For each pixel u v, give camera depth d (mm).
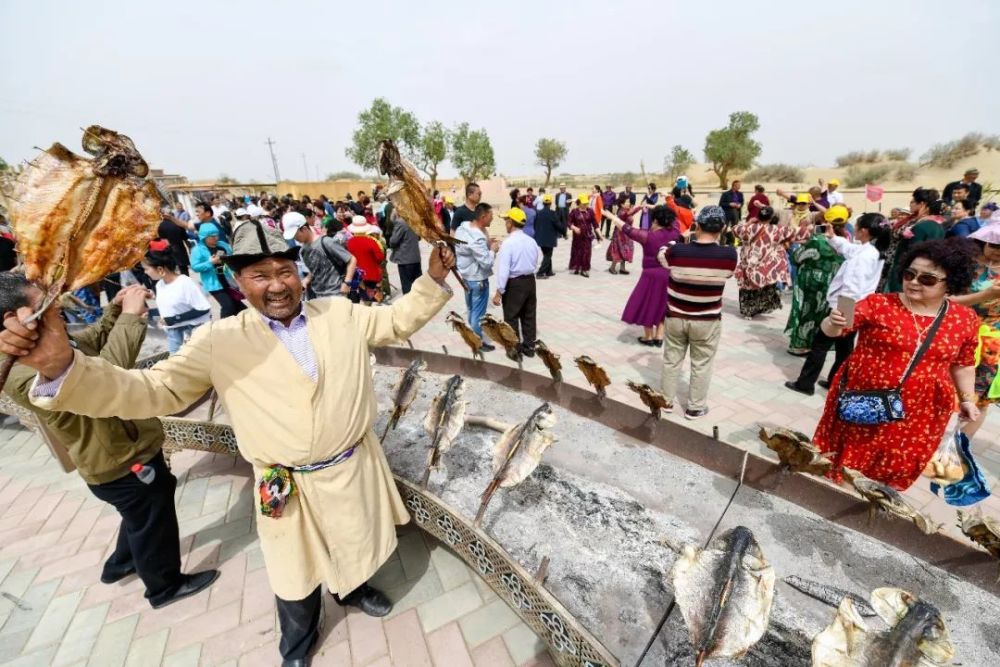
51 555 2648
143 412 1396
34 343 1078
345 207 14070
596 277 9531
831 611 1439
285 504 1646
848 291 3773
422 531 2680
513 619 2137
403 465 2314
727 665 1308
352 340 1730
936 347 1925
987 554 1419
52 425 1750
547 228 9289
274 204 16484
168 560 2207
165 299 4121
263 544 1721
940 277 1826
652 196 12812
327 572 1773
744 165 37594
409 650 2012
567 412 2617
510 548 1756
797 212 6891
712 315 3484
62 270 1031
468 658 1974
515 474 1725
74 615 2252
